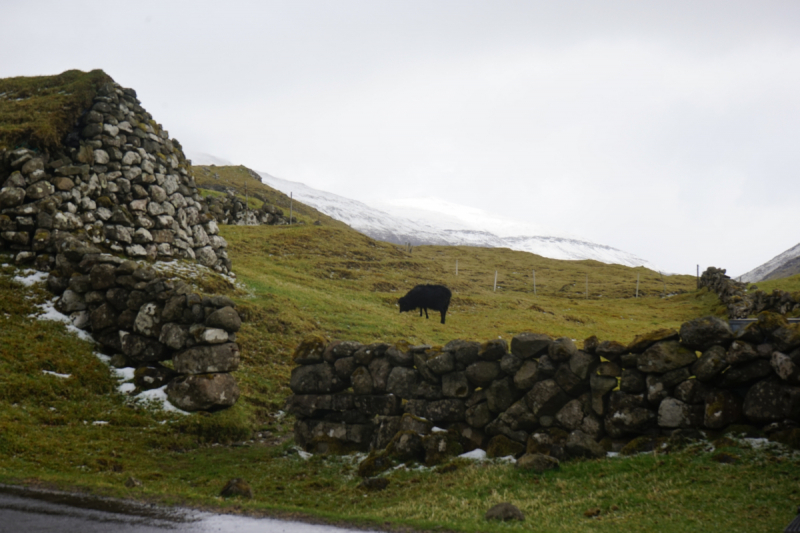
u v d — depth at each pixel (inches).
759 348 408.5
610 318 2223.2
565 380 478.9
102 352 747.4
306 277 2080.5
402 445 506.9
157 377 695.7
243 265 1900.8
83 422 588.7
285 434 679.7
